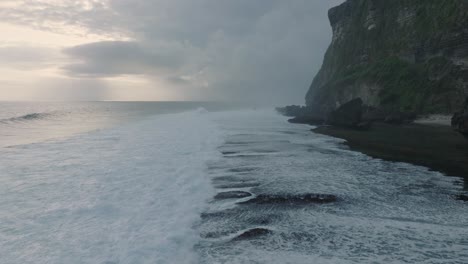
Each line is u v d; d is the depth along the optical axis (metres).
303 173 12.64
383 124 32.84
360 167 13.73
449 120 31.62
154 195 9.23
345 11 67.94
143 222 7.23
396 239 6.65
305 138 24.00
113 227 6.89
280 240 6.60
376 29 52.53
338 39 70.12
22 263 5.34
